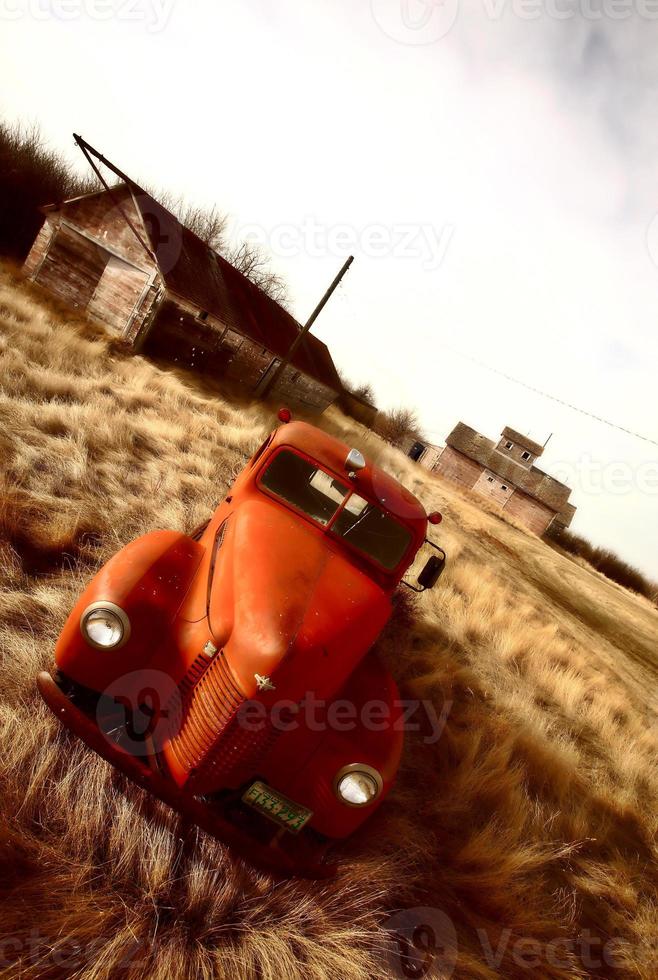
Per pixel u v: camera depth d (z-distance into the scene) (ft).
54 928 6.87
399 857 10.56
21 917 6.80
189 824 8.88
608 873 14.21
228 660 8.29
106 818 8.39
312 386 83.76
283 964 7.75
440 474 162.20
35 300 43.98
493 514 129.08
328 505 11.73
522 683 23.21
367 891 9.42
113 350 44.16
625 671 45.44
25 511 14.80
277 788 8.89
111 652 8.46
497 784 13.87
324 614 9.27
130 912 7.45
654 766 22.53
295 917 8.52
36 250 50.55
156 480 21.36
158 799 8.88
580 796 16.96
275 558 9.79
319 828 8.87
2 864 7.22
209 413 39.14
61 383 25.80
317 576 10.09
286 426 12.74
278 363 70.49
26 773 8.34
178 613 9.06
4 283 43.11
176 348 54.39
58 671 9.02
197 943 7.57
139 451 23.90
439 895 10.51
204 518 19.47
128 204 47.85
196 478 23.76
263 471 11.87
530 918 10.89
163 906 7.79
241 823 9.20
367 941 8.77
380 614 10.83
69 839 7.98
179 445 27.71
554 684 25.23
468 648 23.89
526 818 13.57
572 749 19.49
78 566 13.61
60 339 33.37
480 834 12.11
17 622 10.86
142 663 8.77
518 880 11.80
